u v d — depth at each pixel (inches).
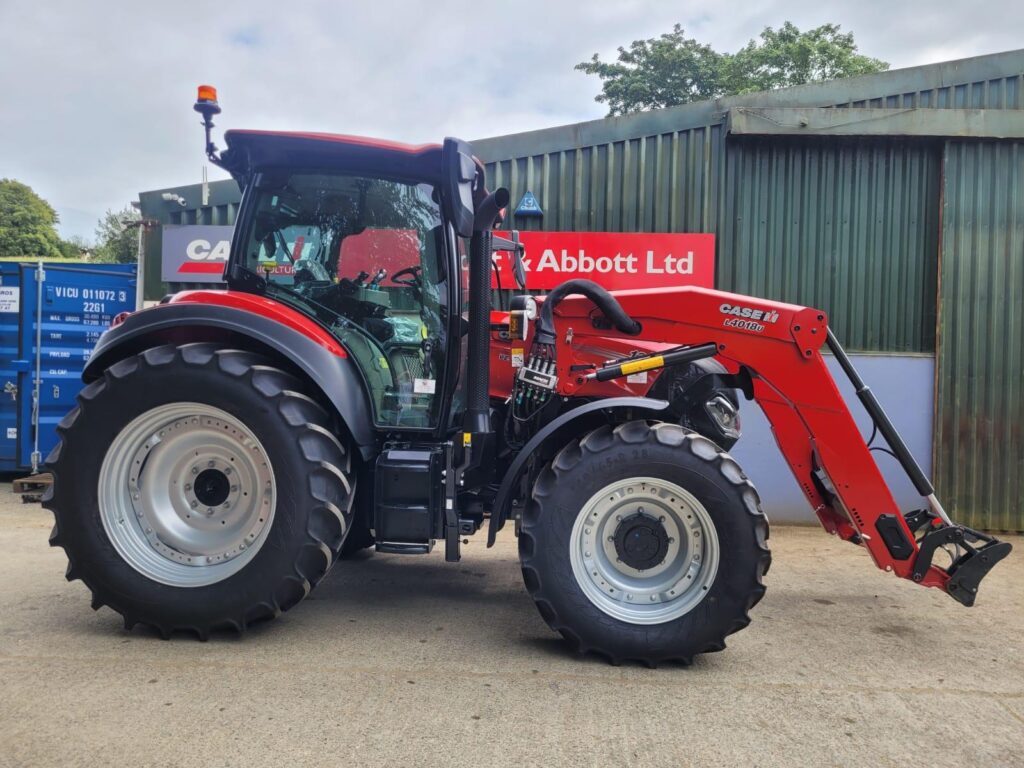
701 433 138.7
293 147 131.3
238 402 119.1
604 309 132.6
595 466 118.6
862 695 109.1
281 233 138.0
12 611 136.5
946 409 239.6
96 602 123.1
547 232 249.3
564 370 138.7
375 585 161.2
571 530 118.6
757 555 115.3
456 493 129.6
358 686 106.8
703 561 118.7
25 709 97.2
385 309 137.0
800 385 130.0
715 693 108.4
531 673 113.8
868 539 130.2
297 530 118.4
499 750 89.4
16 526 208.8
